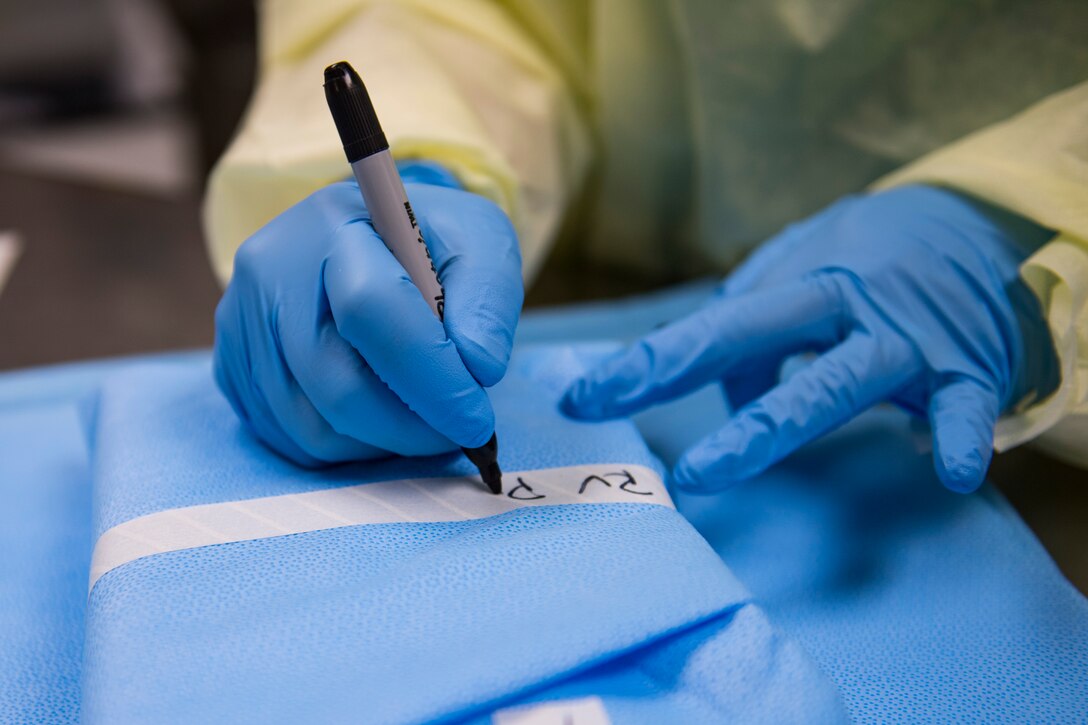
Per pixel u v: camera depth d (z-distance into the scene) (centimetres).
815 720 35
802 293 55
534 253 87
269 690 34
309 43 84
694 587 39
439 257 49
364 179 44
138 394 57
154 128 192
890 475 56
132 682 35
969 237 58
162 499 45
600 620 37
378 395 45
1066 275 51
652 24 84
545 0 86
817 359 53
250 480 47
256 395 49
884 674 43
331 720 33
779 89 77
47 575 51
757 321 55
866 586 49
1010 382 55
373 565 41
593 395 54
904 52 71
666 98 89
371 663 35
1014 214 59
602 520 43
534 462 48
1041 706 41
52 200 142
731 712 36
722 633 38
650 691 37
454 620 37
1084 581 53
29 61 194
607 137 95
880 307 54
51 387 74
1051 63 66
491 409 44
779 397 50
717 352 54
